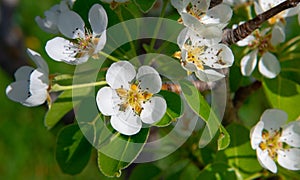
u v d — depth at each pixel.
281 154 0.32
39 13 0.67
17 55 0.49
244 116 0.39
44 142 0.71
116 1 0.29
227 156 0.34
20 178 0.69
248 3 0.33
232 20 0.33
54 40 0.29
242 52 0.33
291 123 0.32
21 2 0.66
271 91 0.33
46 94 0.30
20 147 0.70
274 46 0.33
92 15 0.28
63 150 0.33
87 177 0.67
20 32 0.52
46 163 0.70
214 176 0.33
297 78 0.34
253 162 0.34
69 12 0.30
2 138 0.70
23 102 0.30
